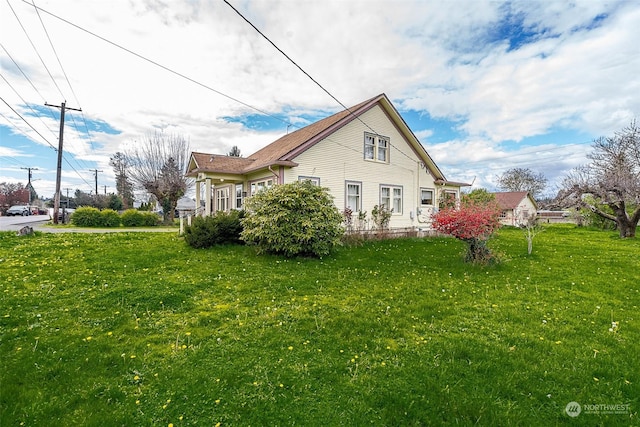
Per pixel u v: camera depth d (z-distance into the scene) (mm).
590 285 6621
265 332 4016
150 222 22781
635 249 11898
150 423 2396
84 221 20094
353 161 14469
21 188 53688
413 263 8844
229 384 2883
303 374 3062
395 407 2600
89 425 2338
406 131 16438
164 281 6191
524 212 27938
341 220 9859
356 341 3805
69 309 4684
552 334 4070
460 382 2959
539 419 2486
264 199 9539
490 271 7891
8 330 3908
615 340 3875
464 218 8570
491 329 4238
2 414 2418
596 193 16406
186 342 3729
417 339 3889
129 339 3779
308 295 5688
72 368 3096
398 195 16328
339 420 2447
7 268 6805
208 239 10102
